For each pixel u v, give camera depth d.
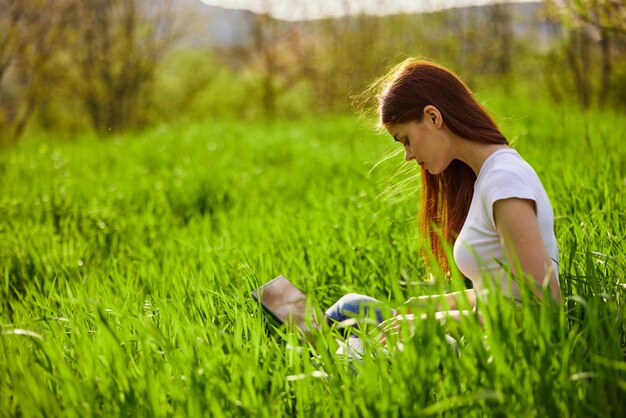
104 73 25.33
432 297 2.40
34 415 2.24
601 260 3.00
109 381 2.33
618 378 2.04
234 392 2.24
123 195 7.46
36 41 22.25
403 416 2.05
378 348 2.35
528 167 2.46
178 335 2.73
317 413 2.18
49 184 8.06
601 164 5.40
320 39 26.23
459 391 2.14
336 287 3.85
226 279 3.83
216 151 11.03
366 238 4.50
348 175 8.05
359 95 3.60
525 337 2.12
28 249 4.78
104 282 3.91
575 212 4.17
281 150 10.91
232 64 29.03
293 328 2.65
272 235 5.08
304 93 28.11
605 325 2.35
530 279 2.17
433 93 2.56
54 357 2.38
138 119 26.53
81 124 26.28
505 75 20.84
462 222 2.87
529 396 2.05
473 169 2.61
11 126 23.62
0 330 3.09
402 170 3.58
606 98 15.28
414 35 23.55
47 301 3.50
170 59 27.44
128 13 25.33
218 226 6.01
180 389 2.26
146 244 5.45
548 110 11.36
